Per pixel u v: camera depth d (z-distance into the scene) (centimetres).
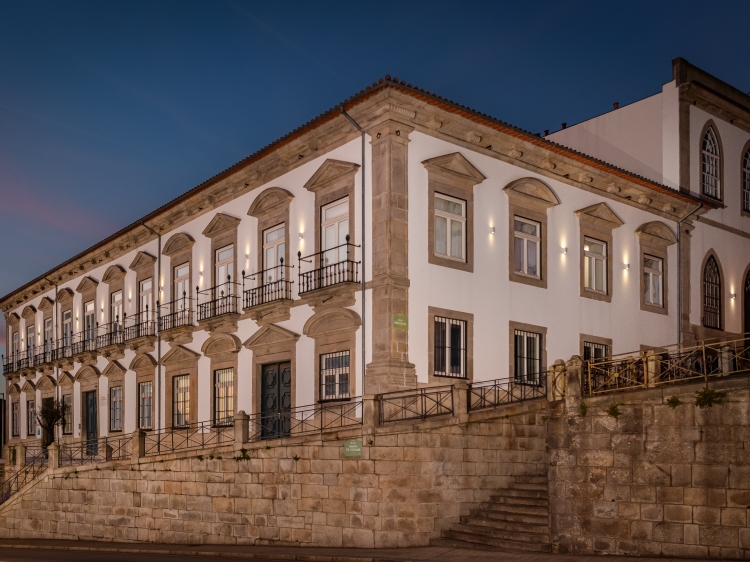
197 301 2620
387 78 1819
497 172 2164
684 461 1311
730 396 1278
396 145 1894
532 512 1573
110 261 3284
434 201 1981
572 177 2406
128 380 3002
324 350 2027
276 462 1773
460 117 2011
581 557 1359
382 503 1578
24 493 2477
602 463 1397
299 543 1700
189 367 2616
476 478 1695
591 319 2406
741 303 3073
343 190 2008
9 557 1872
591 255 2466
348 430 1647
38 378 3912
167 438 2684
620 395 1391
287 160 2219
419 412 1831
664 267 2733
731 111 3098
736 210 3119
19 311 4325
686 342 2745
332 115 1978
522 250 2230
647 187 2608
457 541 1567
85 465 2278
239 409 2348
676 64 2919
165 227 2859
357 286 1909
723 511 1266
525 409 1809
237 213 2458
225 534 1858
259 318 2272
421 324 1902
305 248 2134
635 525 1348
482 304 2069
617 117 3103
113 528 2153
